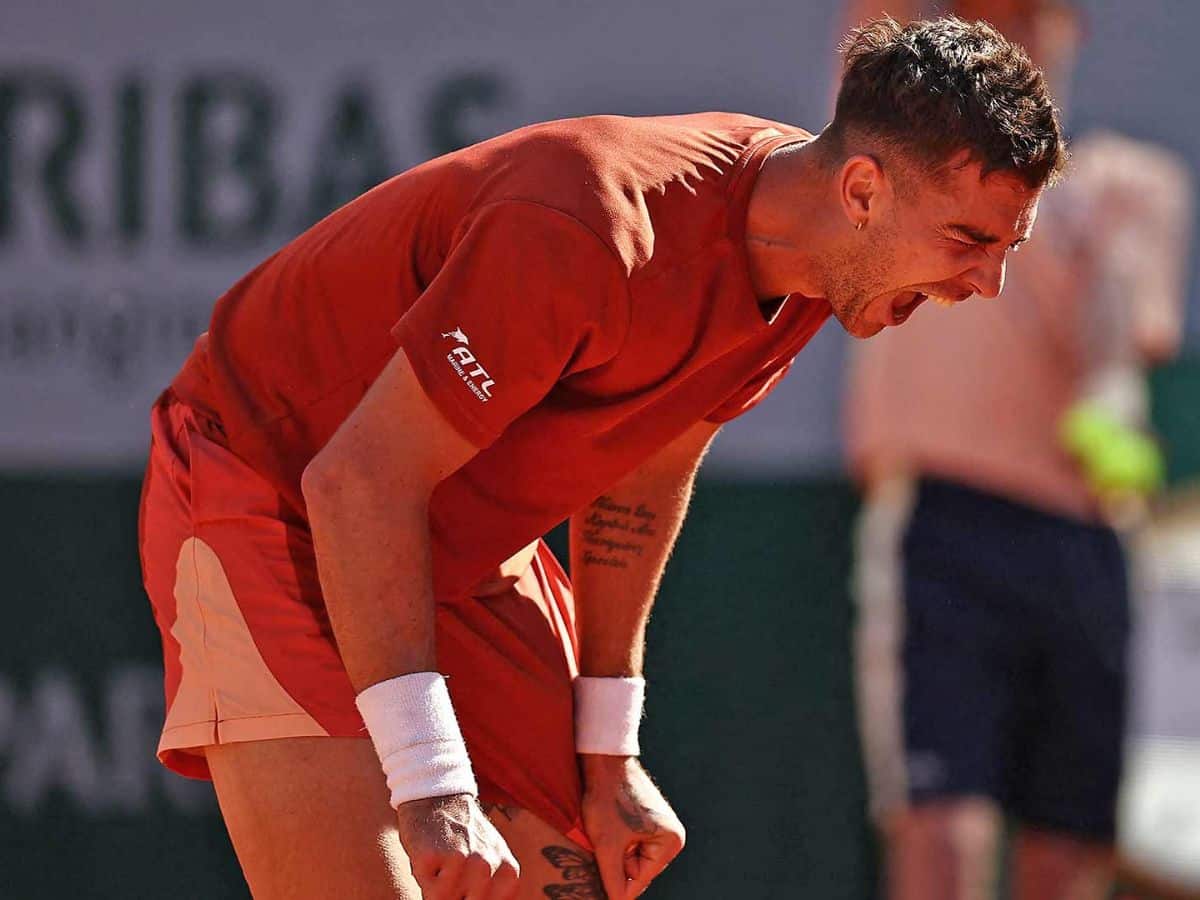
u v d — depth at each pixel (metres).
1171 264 16.62
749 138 9.19
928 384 16.09
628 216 8.64
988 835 15.62
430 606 8.78
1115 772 16.20
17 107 17.94
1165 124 16.84
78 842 18.00
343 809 9.21
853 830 17.28
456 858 8.39
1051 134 8.57
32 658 17.97
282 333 9.70
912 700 15.87
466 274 8.59
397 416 8.66
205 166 17.83
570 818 10.55
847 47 9.02
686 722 17.42
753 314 9.00
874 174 8.59
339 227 9.72
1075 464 15.94
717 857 17.41
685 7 17.39
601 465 9.70
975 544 15.88
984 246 8.68
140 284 17.83
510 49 17.56
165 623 9.94
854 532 17.20
